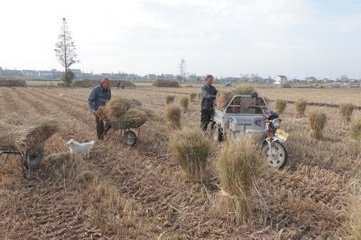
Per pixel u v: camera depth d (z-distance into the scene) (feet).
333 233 18.90
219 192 22.24
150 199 23.84
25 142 27.35
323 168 30.42
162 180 26.99
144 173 28.91
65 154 32.94
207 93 43.06
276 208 21.91
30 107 83.66
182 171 27.91
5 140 27.30
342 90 237.86
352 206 16.37
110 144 39.06
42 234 19.25
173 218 21.06
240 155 20.70
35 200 23.73
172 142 27.37
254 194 21.98
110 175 28.86
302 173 28.73
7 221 20.65
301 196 24.14
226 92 39.63
